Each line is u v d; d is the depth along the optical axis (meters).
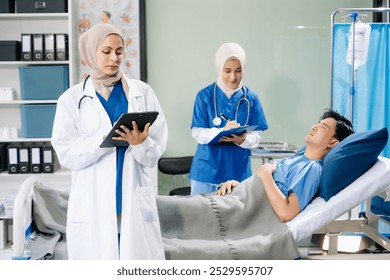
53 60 3.68
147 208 1.97
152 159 1.95
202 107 2.99
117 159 1.94
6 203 3.52
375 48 3.15
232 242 2.20
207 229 2.35
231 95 3.00
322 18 4.00
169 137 4.04
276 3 3.97
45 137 3.73
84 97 1.97
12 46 3.65
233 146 2.93
